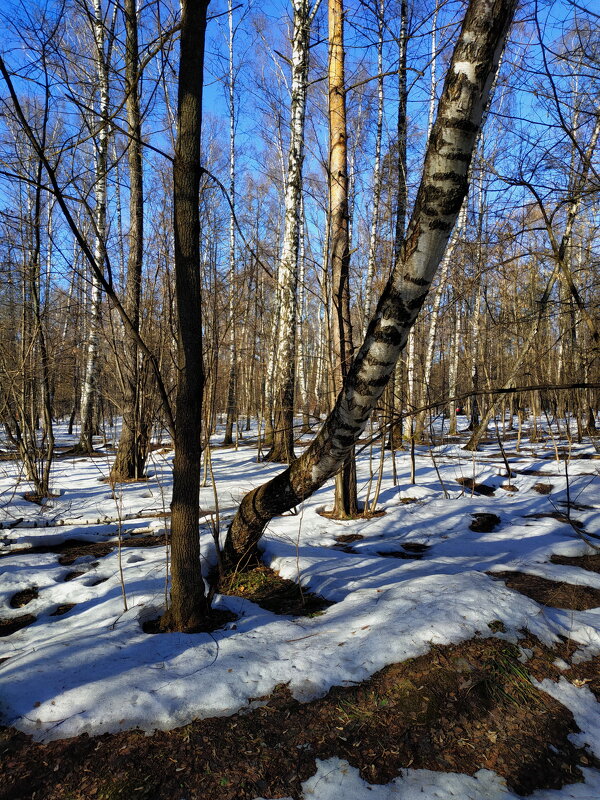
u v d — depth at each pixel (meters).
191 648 3.03
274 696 2.64
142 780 2.15
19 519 6.50
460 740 2.50
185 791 2.12
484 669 2.89
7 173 2.70
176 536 3.40
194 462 3.37
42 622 3.75
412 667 2.84
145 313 8.29
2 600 4.20
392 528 6.29
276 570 4.77
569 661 3.17
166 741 2.34
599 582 4.41
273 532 6.03
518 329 9.79
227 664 2.83
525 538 5.89
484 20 2.16
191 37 3.15
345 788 2.18
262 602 4.12
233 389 16.09
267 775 2.22
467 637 3.09
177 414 3.33
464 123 2.30
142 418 9.23
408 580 4.05
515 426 21.05
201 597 3.50
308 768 2.27
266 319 14.71
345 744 2.40
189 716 2.47
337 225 6.09
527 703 2.77
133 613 3.60
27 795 2.08
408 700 2.65
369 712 2.57
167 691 2.58
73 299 9.07
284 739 2.40
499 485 8.98
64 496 8.00
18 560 5.14
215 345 4.75
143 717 2.43
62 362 10.13
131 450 9.34
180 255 3.26
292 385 11.15
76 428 28.16
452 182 2.40
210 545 5.09
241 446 15.52
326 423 3.52
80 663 2.81
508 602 3.51
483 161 4.28
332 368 6.18
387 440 13.76
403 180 9.51
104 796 2.08
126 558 5.12
